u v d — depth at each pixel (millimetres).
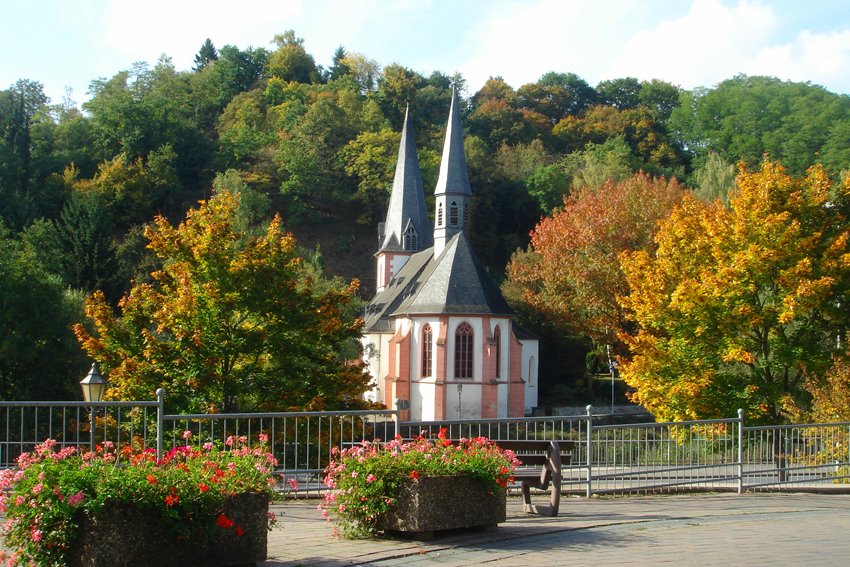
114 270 60969
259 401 23625
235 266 23891
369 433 18781
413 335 54188
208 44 164250
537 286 68375
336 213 108375
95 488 7547
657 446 16000
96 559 7418
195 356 23094
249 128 117625
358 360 56844
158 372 23078
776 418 26219
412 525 9680
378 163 105375
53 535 7480
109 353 24031
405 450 10250
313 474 14633
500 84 128000
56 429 28281
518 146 106562
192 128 107312
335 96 126562
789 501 14250
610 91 129375
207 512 7914
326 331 24781
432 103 126438
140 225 80625
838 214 27156
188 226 25141
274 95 131875
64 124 103562
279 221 25984
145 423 13125
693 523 11195
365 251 103688
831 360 25547
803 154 80688
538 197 97938
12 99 98250
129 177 92000
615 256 54906
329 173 107438
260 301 23875
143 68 122125
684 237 28719
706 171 64562
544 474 12070
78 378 43688
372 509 9750
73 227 61438
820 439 17188
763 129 93938
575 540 9859
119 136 101000
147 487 7645
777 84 100125
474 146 102312
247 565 8250
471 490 10125
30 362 42625
